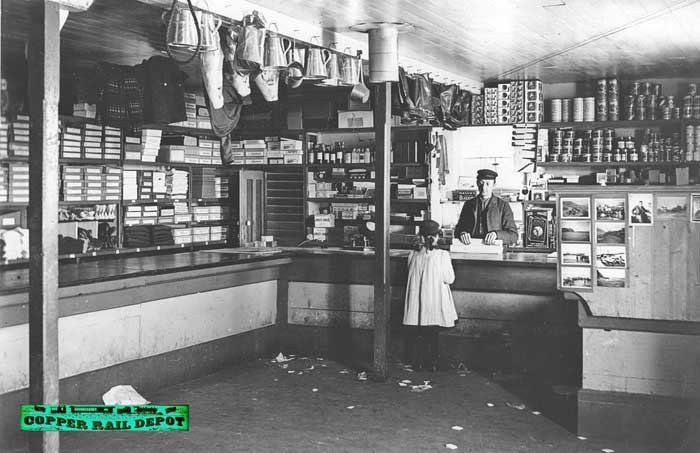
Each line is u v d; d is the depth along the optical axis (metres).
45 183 3.71
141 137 8.44
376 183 6.40
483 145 9.56
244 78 5.30
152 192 8.70
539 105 9.26
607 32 6.33
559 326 6.60
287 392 6.05
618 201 4.85
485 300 6.88
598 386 4.95
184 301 6.29
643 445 4.77
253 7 5.17
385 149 6.35
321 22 5.85
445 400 5.85
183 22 4.25
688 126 8.65
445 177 9.45
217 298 6.72
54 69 3.74
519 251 9.27
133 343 5.75
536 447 4.73
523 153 9.41
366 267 7.28
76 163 8.02
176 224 9.19
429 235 6.70
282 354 7.44
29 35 3.72
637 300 4.82
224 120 6.21
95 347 5.38
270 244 9.69
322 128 9.38
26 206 7.07
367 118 9.09
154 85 6.41
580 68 8.35
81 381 5.23
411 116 7.87
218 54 4.81
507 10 5.48
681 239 4.72
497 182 9.51
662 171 8.98
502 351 6.79
